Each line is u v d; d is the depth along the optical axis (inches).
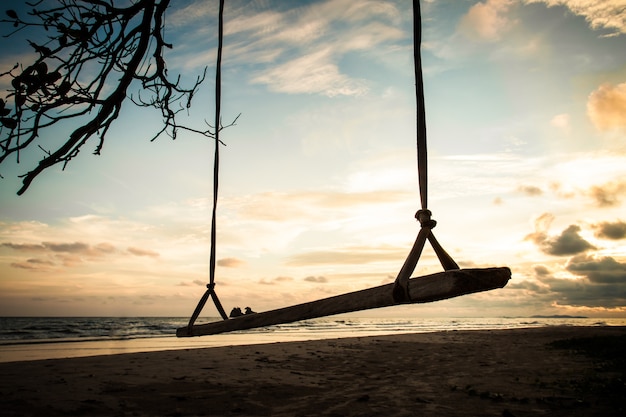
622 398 201.9
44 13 110.8
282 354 402.9
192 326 115.5
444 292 58.0
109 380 253.9
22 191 105.0
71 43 112.3
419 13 73.9
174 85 135.9
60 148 107.2
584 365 327.3
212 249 122.7
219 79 126.1
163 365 319.6
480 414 178.1
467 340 582.9
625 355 364.2
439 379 272.1
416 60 72.8
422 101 71.6
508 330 825.5
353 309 72.1
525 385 245.4
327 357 384.8
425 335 690.2
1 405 189.5
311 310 81.1
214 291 120.6
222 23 127.7
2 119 103.0
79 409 184.1
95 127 111.3
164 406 191.6
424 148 70.5
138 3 118.6
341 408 190.5
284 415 177.9
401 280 63.9
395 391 230.8
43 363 331.9
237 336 940.6
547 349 457.1
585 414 174.6
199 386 238.2
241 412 182.4
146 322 2409.0
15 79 105.4
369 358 381.1
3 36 106.6
